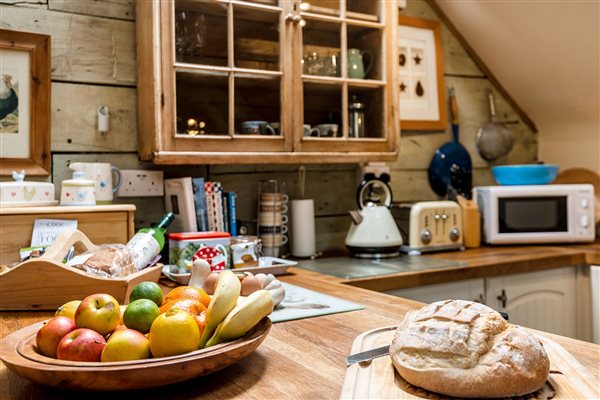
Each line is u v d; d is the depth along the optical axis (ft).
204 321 2.57
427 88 8.63
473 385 2.03
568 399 2.03
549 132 9.63
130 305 2.51
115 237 5.01
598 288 6.93
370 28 6.86
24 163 5.70
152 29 5.48
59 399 2.23
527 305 6.77
